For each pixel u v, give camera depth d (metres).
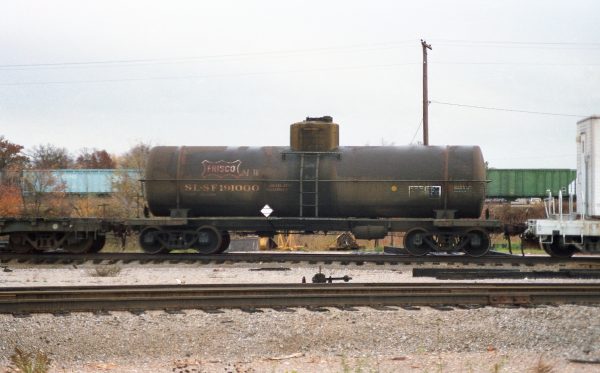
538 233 22.33
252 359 10.05
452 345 10.64
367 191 23.77
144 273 19.81
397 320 11.68
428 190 23.58
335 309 12.37
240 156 24.55
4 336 10.61
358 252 29.69
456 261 22.20
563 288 13.83
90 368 9.59
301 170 24.00
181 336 10.85
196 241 24.20
